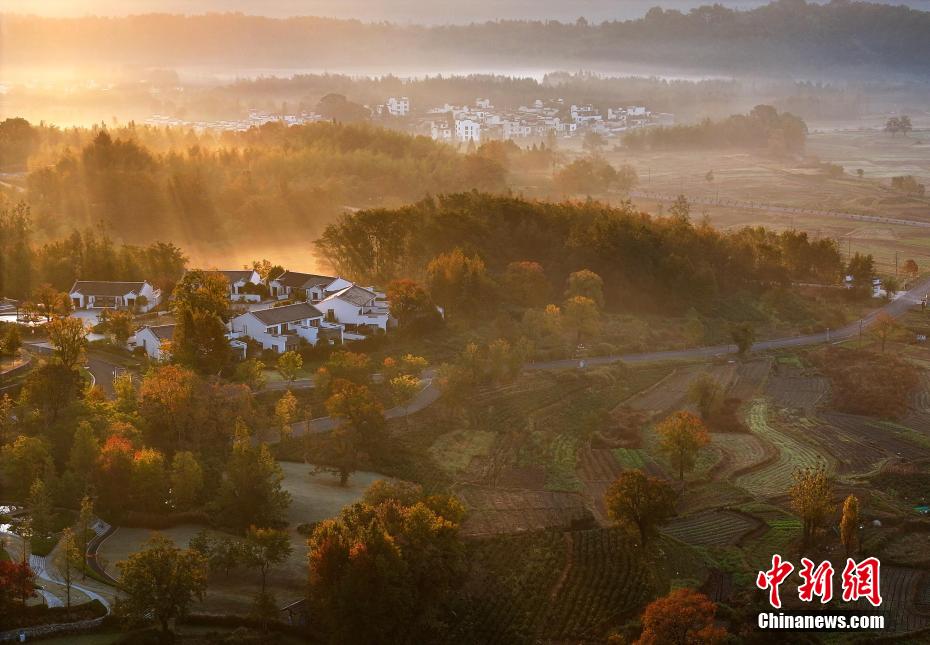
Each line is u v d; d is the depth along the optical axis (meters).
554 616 105.75
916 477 143.50
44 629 91.69
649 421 166.12
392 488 116.94
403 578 98.50
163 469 120.50
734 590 112.12
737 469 148.50
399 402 155.50
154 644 91.50
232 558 102.50
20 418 134.62
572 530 124.81
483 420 159.00
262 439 141.38
